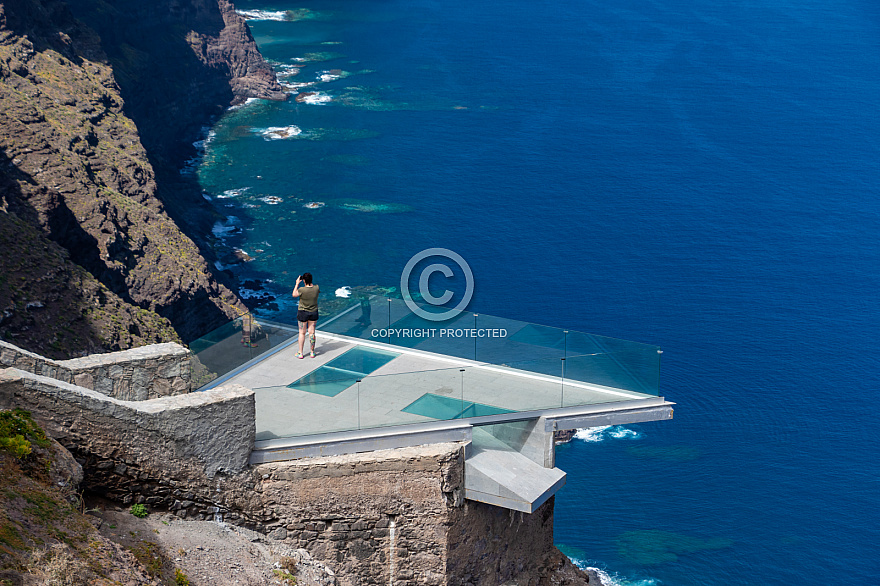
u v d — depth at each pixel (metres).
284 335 29.48
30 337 55.34
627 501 70.31
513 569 27.59
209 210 122.06
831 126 170.88
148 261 77.81
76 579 16.30
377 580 24.52
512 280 107.12
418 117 172.12
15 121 79.50
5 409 19.80
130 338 61.88
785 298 105.12
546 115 176.00
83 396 20.58
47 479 19.05
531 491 24.19
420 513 24.27
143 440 21.45
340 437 24.03
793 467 75.19
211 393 22.73
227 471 22.80
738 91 195.00
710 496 71.31
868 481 73.62
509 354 27.25
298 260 109.19
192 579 19.95
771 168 148.62
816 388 86.81
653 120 174.12
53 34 107.12
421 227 120.88
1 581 15.14
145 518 21.61
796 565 64.50
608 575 62.81
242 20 186.00
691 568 63.81
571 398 25.89
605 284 106.94
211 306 82.50
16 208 64.44
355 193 132.25
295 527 23.67
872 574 64.06
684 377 88.06
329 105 179.00
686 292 105.81
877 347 94.75
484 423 25.25
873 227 126.25
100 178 85.94
